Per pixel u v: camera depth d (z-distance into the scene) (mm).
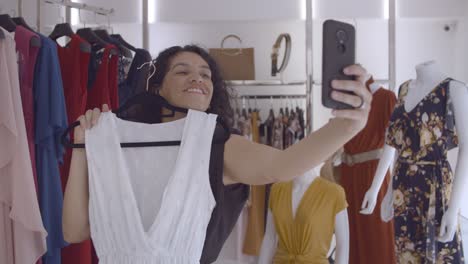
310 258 2268
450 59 4516
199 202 1160
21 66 1874
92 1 4254
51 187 1943
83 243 2107
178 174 1152
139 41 4516
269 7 4230
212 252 1257
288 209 2324
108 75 2412
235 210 1292
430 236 2316
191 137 1174
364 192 3217
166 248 1145
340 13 4254
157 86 1524
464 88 2314
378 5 4250
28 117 1890
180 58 1459
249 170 1166
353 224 3271
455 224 2225
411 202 2439
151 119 1432
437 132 2365
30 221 1738
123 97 2643
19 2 2574
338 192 2324
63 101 1979
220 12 4246
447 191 2342
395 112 2604
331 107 901
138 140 1233
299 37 4477
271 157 1141
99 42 2393
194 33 4535
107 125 1199
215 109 1622
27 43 1872
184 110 1226
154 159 1224
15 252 1816
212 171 1177
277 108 4434
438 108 2367
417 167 2422
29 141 1894
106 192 1177
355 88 877
